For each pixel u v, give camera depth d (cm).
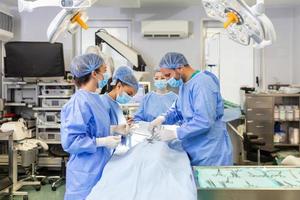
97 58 196
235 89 511
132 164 155
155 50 502
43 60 444
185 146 215
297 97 473
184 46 501
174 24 479
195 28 500
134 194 131
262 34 177
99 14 502
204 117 197
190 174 153
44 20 494
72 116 177
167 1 467
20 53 440
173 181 140
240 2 170
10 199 371
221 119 225
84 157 181
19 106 476
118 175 148
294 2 473
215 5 181
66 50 496
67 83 443
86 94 187
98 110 189
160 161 156
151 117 356
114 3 441
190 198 128
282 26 502
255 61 511
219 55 511
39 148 445
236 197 138
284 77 506
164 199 128
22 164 405
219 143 218
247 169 172
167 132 204
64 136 175
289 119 457
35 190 409
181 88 227
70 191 182
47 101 446
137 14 501
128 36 507
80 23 191
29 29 496
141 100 379
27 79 456
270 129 452
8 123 408
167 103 361
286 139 468
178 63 221
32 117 478
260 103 451
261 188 137
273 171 168
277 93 451
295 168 173
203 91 201
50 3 173
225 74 511
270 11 500
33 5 174
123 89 234
